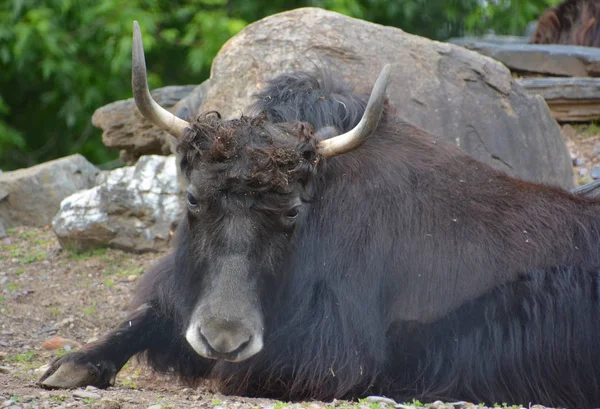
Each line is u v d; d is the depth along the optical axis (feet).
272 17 75.15
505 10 149.07
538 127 77.15
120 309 67.00
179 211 76.18
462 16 150.41
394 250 49.70
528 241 51.88
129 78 142.61
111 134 89.20
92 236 76.48
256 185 43.09
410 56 74.64
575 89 89.81
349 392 48.08
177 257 48.70
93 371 47.26
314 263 48.70
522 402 50.60
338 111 51.39
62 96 147.43
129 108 88.43
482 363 50.42
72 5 133.59
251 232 43.32
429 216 50.49
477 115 74.43
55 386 46.21
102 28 136.05
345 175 49.88
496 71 77.25
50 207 85.10
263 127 45.21
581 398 51.26
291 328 47.88
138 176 77.15
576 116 90.94
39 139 151.74
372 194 49.88
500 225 51.88
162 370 51.70
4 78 144.87
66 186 86.12
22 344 59.67
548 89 90.17
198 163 44.32
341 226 49.11
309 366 47.67
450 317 50.49
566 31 112.06
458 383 50.31
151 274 53.16
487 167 55.26
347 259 48.85
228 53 73.15
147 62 148.46
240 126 44.86
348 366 47.67
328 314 48.16
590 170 83.71
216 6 138.31
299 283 48.14
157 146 88.22
